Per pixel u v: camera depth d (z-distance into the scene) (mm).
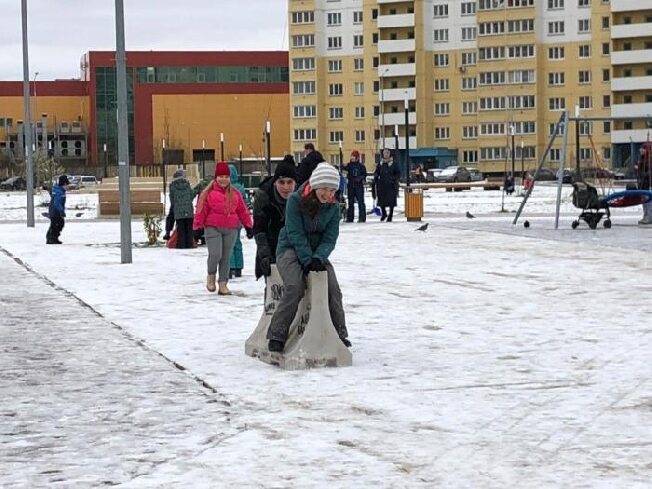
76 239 33469
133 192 48625
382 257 23766
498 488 6645
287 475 7020
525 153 115312
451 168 103875
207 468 7230
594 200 32062
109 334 13289
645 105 112625
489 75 116750
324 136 125875
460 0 119188
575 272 19688
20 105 144625
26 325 14203
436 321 13805
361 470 7094
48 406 9266
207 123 139125
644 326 13016
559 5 115375
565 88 115562
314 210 10781
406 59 121250
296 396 9422
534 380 9898
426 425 8266
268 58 144375
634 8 111438
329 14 124875
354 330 13102
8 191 100438
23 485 6965
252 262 23750
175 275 20938
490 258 22984
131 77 142625
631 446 7547
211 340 12680
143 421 8609
